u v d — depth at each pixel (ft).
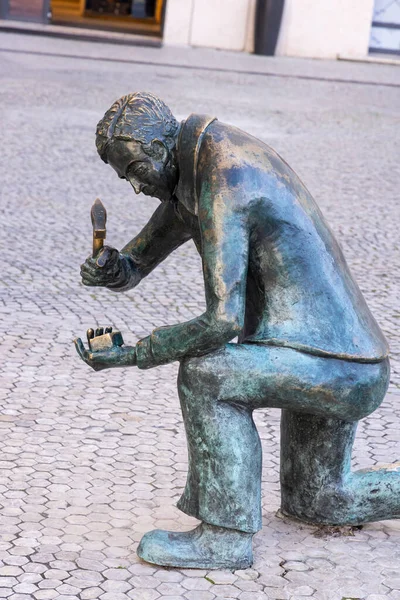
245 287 10.46
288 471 12.19
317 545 11.90
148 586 10.85
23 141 36.32
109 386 16.72
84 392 16.39
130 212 28.43
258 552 11.66
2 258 23.44
